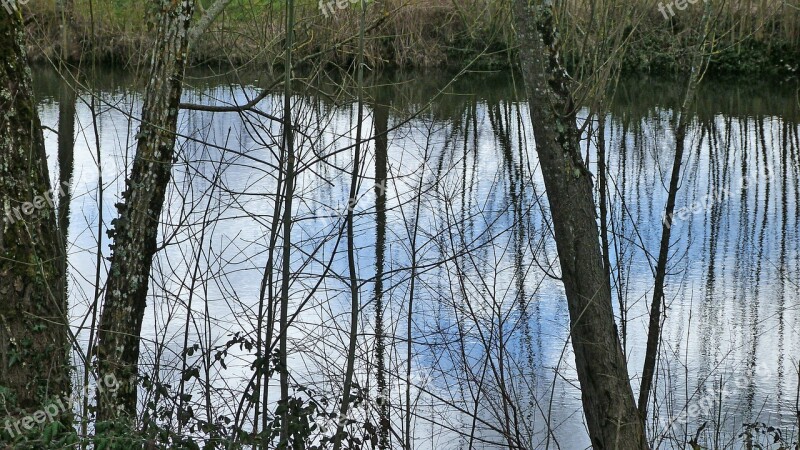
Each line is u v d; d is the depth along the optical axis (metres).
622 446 5.77
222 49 6.50
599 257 5.82
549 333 9.05
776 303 10.53
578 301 5.81
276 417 5.55
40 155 5.85
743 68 24.59
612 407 5.79
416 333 7.96
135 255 5.73
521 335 8.99
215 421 5.67
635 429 5.81
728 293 10.85
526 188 13.62
